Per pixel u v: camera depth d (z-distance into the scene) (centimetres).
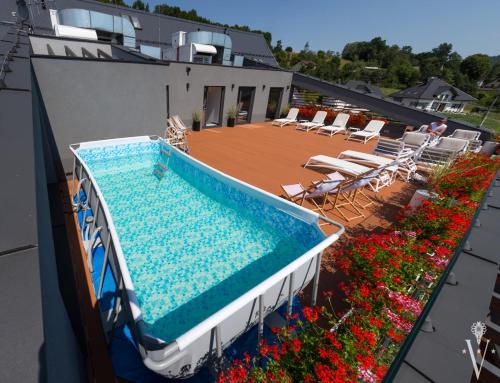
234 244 473
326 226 550
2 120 226
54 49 885
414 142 999
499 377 192
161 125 817
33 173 162
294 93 1934
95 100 677
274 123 1591
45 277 115
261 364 259
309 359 205
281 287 298
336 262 433
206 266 423
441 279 170
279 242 476
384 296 282
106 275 375
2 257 109
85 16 1181
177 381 261
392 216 609
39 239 121
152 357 190
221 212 565
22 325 90
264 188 721
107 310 325
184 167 693
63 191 605
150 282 387
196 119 1234
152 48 1470
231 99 1354
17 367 79
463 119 1620
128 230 497
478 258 193
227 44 1627
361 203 664
